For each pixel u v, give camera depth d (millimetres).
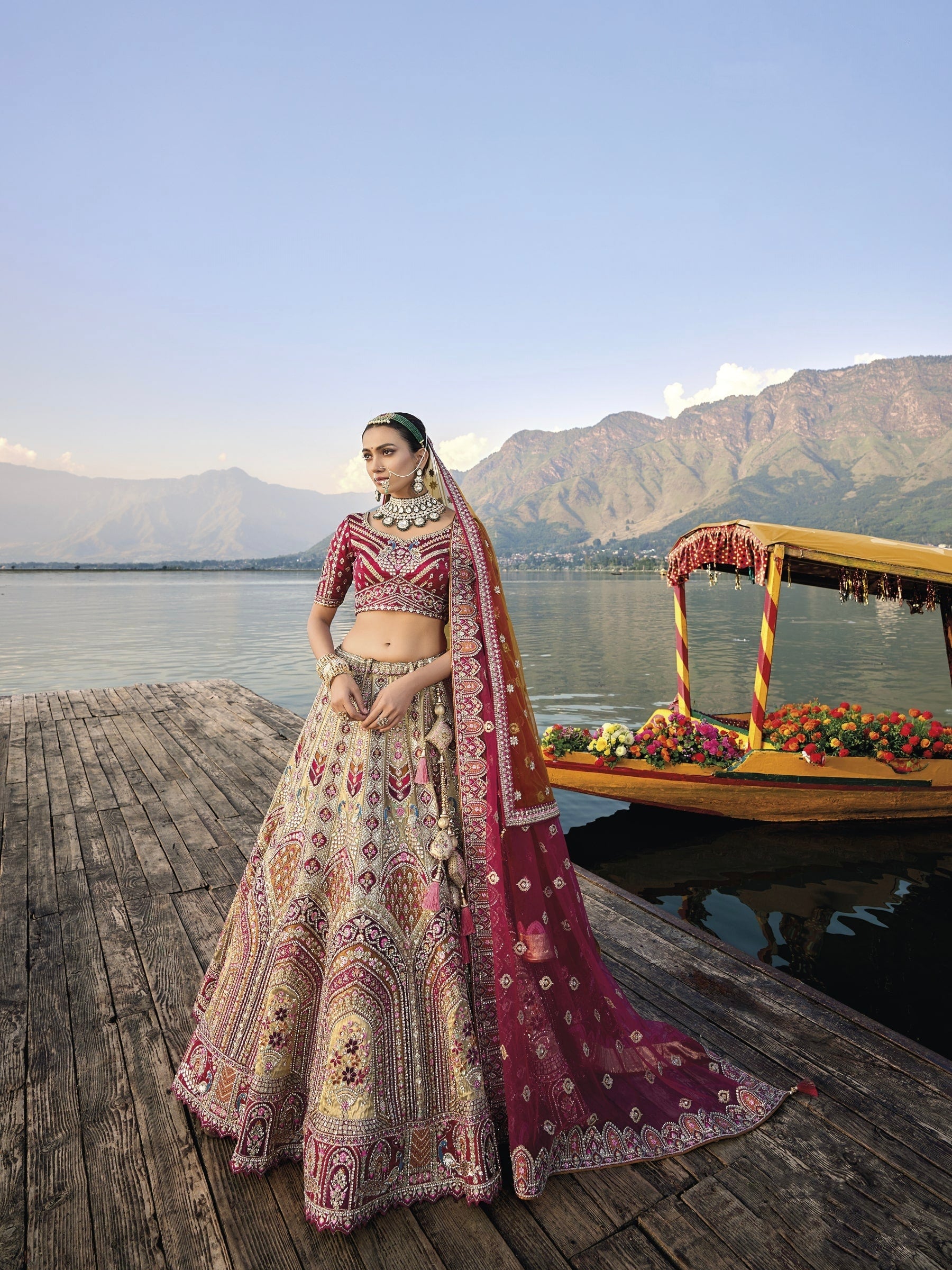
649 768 6336
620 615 41062
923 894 5316
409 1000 1594
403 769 1696
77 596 67875
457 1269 1442
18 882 3463
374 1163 1519
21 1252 1488
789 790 6398
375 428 1765
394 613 1767
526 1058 1661
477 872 1674
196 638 29250
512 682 1760
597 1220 1567
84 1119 1882
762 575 6039
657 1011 2340
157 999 2459
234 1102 1736
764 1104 1896
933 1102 1943
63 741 6355
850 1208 1604
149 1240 1515
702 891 5410
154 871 3562
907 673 18156
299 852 1691
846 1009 2361
